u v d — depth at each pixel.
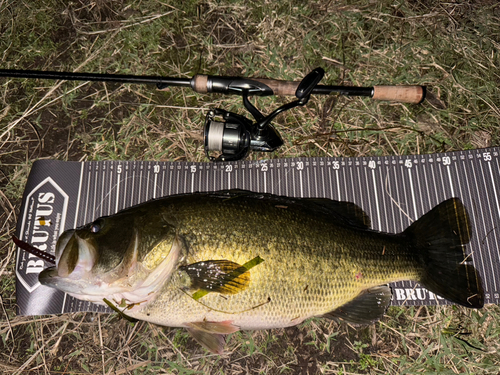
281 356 0.55
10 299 0.55
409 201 0.56
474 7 0.62
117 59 0.61
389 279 0.49
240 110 0.59
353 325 0.51
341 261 0.46
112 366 0.54
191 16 0.62
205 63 0.61
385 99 0.55
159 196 0.57
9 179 0.59
